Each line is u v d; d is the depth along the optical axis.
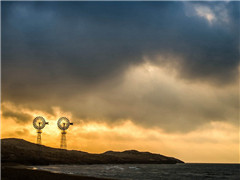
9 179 46.97
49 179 45.34
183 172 125.12
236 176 96.44
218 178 84.00
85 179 44.84
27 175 51.69
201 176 94.06
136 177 79.19
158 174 101.25
